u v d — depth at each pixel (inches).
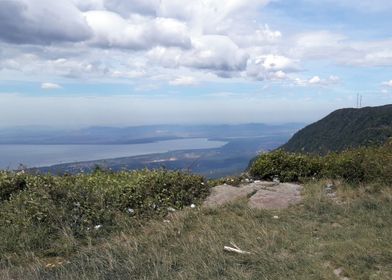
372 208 299.9
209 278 199.8
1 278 210.8
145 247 248.7
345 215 287.3
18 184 340.8
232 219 283.9
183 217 288.0
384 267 200.5
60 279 206.4
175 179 345.4
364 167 369.4
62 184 321.1
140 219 293.4
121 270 216.5
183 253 232.4
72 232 269.7
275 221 279.1
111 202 305.4
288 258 215.6
